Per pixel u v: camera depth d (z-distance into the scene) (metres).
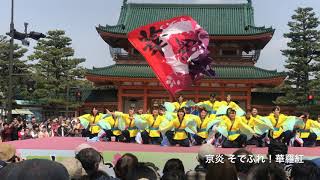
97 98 63.09
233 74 57.22
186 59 24.84
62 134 36.81
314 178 6.90
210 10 65.44
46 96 65.19
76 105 62.84
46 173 4.43
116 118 25.31
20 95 66.50
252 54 59.62
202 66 25.09
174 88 25.00
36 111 68.94
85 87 71.25
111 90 64.12
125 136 25.02
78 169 7.56
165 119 23.08
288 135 23.20
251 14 64.69
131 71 58.44
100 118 25.98
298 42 59.09
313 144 24.23
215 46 60.25
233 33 59.59
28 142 22.48
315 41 60.19
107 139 25.36
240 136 22.05
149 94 57.59
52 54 67.38
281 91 61.94
